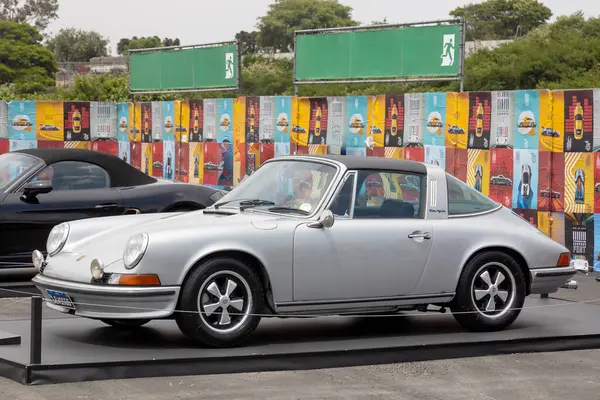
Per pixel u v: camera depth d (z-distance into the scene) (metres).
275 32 101.06
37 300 6.31
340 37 15.73
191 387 6.27
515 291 8.12
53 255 7.62
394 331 8.11
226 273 7.04
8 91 35.94
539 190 12.61
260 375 6.70
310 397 6.11
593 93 12.11
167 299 6.85
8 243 10.48
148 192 11.38
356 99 14.85
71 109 19.25
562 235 12.46
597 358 7.55
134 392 6.09
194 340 7.00
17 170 10.91
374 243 7.54
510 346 7.65
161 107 18.77
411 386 6.49
